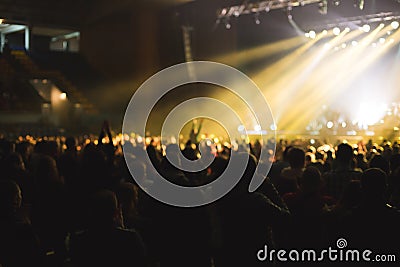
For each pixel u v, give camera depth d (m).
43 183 6.20
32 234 4.50
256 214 4.72
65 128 27.78
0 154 8.13
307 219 5.05
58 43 40.69
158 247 5.23
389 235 4.44
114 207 4.07
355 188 4.82
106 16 32.88
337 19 22.28
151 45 30.75
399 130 19.77
